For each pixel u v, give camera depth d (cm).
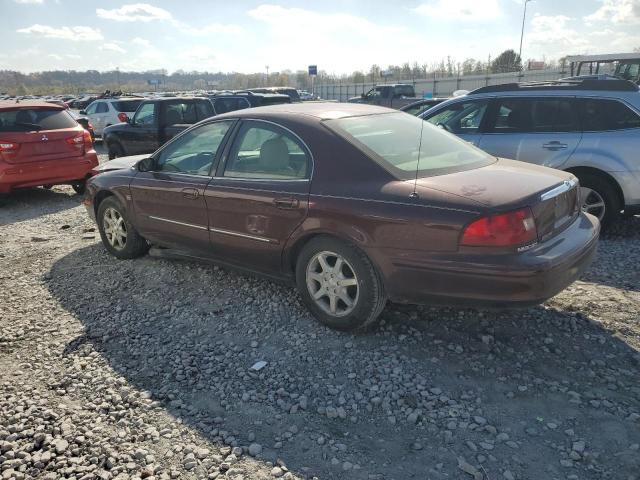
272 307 437
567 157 588
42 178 880
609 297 433
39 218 805
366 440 279
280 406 310
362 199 353
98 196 577
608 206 584
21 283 519
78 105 3706
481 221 314
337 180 370
